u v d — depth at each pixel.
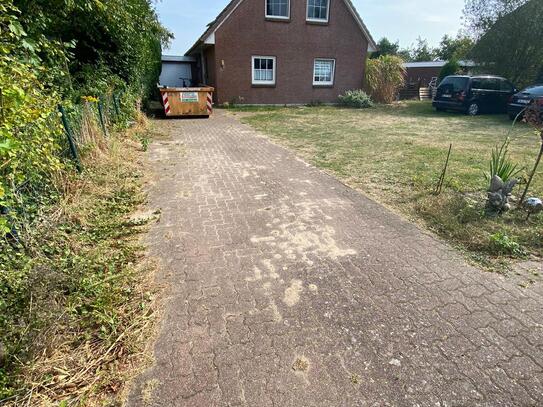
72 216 3.43
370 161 6.29
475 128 10.34
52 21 5.46
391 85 18.00
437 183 4.92
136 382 1.78
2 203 2.21
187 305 2.36
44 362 1.86
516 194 4.54
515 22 14.66
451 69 20.86
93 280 2.53
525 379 1.81
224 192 4.57
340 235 3.40
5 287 2.21
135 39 8.67
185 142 7.92
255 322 2.21
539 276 2.73
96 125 5.42
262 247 3.15
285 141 8.19
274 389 1.75
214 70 15.70
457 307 2.36
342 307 2.35
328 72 17.38
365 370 1.86
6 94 2.18
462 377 1.82
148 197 4.34
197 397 1.70
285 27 15.62
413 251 3.11
